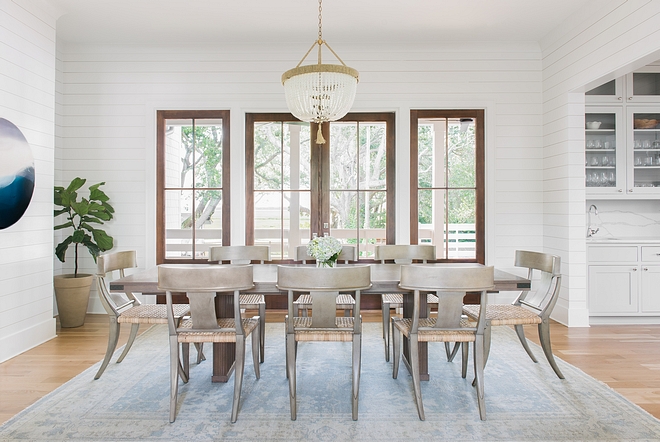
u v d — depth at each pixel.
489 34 4.38
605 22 3.53
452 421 2.19
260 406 2.37
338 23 4.10
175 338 2.26
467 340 2.31
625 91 4.37
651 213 4.78
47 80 3.64
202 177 4.65
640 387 2.64
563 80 4.16
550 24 4.15
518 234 4.61
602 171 4.42
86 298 4.06
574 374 2.83
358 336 2.28
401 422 2.18
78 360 3.11
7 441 1.98
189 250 4.65
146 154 4.58
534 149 4.61
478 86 4.60
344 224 4.71
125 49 4.57
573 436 2.04
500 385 2.66
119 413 2.27
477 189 4.64
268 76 4.59
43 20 3.59
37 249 3.51
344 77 2.72
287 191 4.70
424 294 2.86
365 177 4.71
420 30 4.26
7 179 3.12
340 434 2.06
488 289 2.27
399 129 4.61
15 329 3.25
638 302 4.10
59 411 2.29
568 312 4.06
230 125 4.60
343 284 2.24
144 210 4.59
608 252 4.11
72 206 3.97
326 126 4.69
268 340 3.66
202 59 4.59
